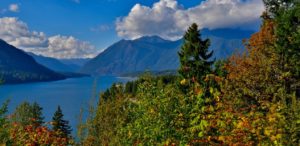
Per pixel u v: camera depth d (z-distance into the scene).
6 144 9.63
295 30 21.61
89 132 17.28
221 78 8.01
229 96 8.08
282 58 17.92
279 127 6.01
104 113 16.45
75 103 181.12
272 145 6.04
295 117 6.02
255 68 17.20
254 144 6.22
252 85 15.42
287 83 15.97
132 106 11.84
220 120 6.71
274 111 6.39
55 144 10.27
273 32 22.30
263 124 6.29
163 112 8.21
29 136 10.14
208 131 7.04
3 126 9.71
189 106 7.80
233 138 6.28
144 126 8.94
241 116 6.59
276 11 26.55
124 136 10.58
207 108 7.12
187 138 7.46
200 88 7.69
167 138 8.00
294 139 5.85
